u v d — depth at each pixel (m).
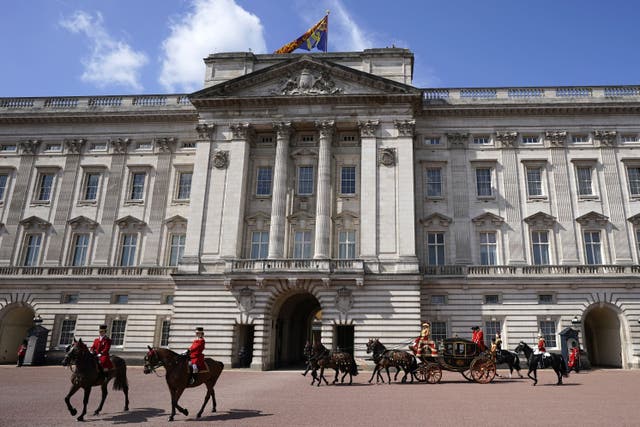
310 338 52.88
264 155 43.12
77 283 42.03
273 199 39.88
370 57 43.59
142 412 16.17
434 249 40.75
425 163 42.62
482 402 17.94
